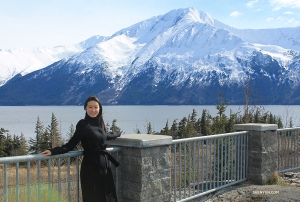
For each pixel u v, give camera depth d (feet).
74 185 30.19
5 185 13.06
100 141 15.46
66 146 14.78
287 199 22.03
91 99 15.70
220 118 46.52
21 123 384.47
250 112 60.95
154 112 599.98
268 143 27.48
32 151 85.51
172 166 36.35
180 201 20.80
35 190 21.85
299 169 32.83
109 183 15.71
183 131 70.18
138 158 17.13
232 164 26.14
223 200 22.76
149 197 17.47
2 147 82.28
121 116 453.58
